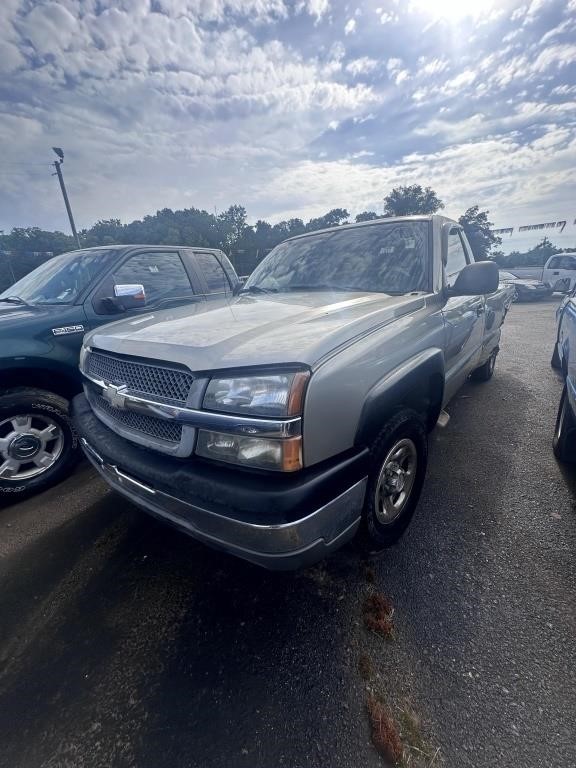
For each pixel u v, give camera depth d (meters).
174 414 1.51
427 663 1.52
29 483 2.92
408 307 2.18
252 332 1.67
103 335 2.11
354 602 1.82
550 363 6.18
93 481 3.10
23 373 2.95
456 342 2.85
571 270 14.84
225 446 1.42
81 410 2.30
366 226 3.08
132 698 1.46
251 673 1.52
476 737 1.27
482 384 5.15
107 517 2.63
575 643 1.57
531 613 1.72
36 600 1.97
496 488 2.72
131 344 1.80
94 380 2.04
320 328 1.66
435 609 1.76
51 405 2.97
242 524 1.35
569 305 4.18
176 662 1.59
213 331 1.75
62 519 2.63
